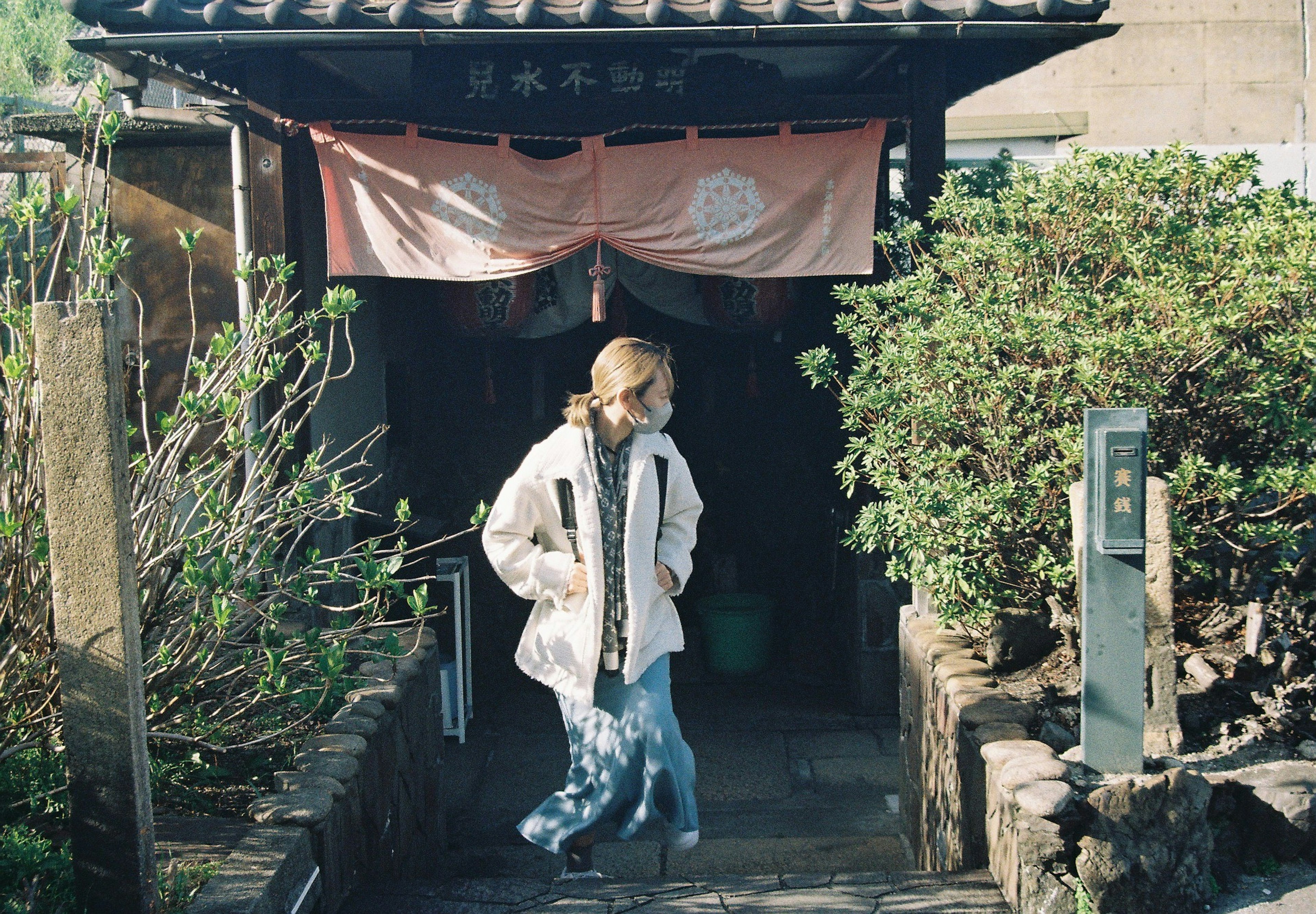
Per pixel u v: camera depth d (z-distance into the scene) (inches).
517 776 237.5
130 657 91.0
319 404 241.4
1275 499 164.6
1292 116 354.3
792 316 275.6
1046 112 356.8
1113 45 354.3
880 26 195.8
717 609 305.1
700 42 200.7
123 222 229.1
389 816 151.5
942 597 156.8
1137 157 183.0
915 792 182.2
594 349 365.7
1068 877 113.9
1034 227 183.6
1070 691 152.5
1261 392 152.1
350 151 224.1
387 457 309.1
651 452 122.8
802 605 335.9
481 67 221.5
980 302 165.8
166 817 121.8
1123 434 120.2
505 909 124.5
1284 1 351.9
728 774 235.6
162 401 229.9
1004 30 198.2
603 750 125.6
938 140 222.5
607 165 226.1
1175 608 173.3
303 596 137.3
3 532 105.0
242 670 139.3
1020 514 158.7
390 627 191.2
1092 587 123.1
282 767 140.7
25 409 117.3
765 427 358.3
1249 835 122.5
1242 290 158.2
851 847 194.1
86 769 91.5
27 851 96.3
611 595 122.8
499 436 363.6
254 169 220.1
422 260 227.6
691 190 227.0
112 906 92.5
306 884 112.7
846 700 284.2
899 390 165.2
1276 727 140.9
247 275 150.9
